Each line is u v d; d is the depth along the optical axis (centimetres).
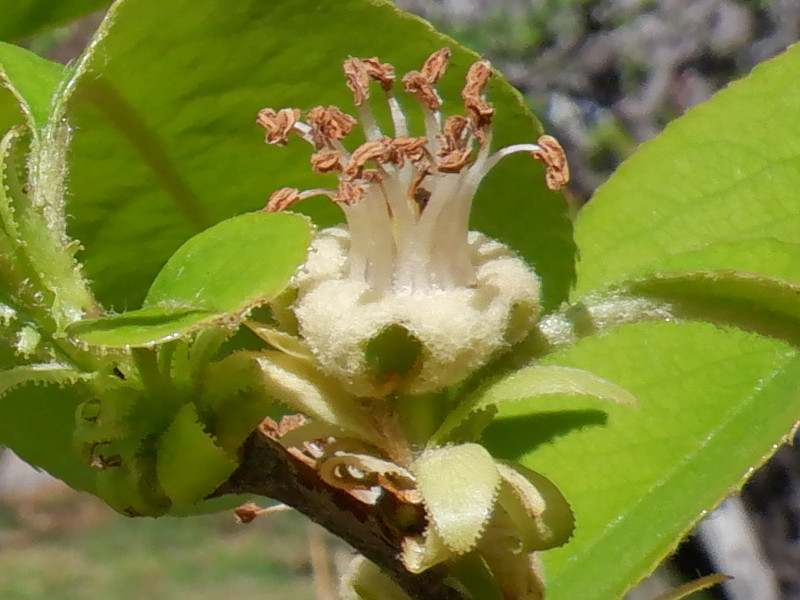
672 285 6
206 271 5
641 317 6
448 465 5
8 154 6
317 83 6
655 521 6
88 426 6
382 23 6
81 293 6
